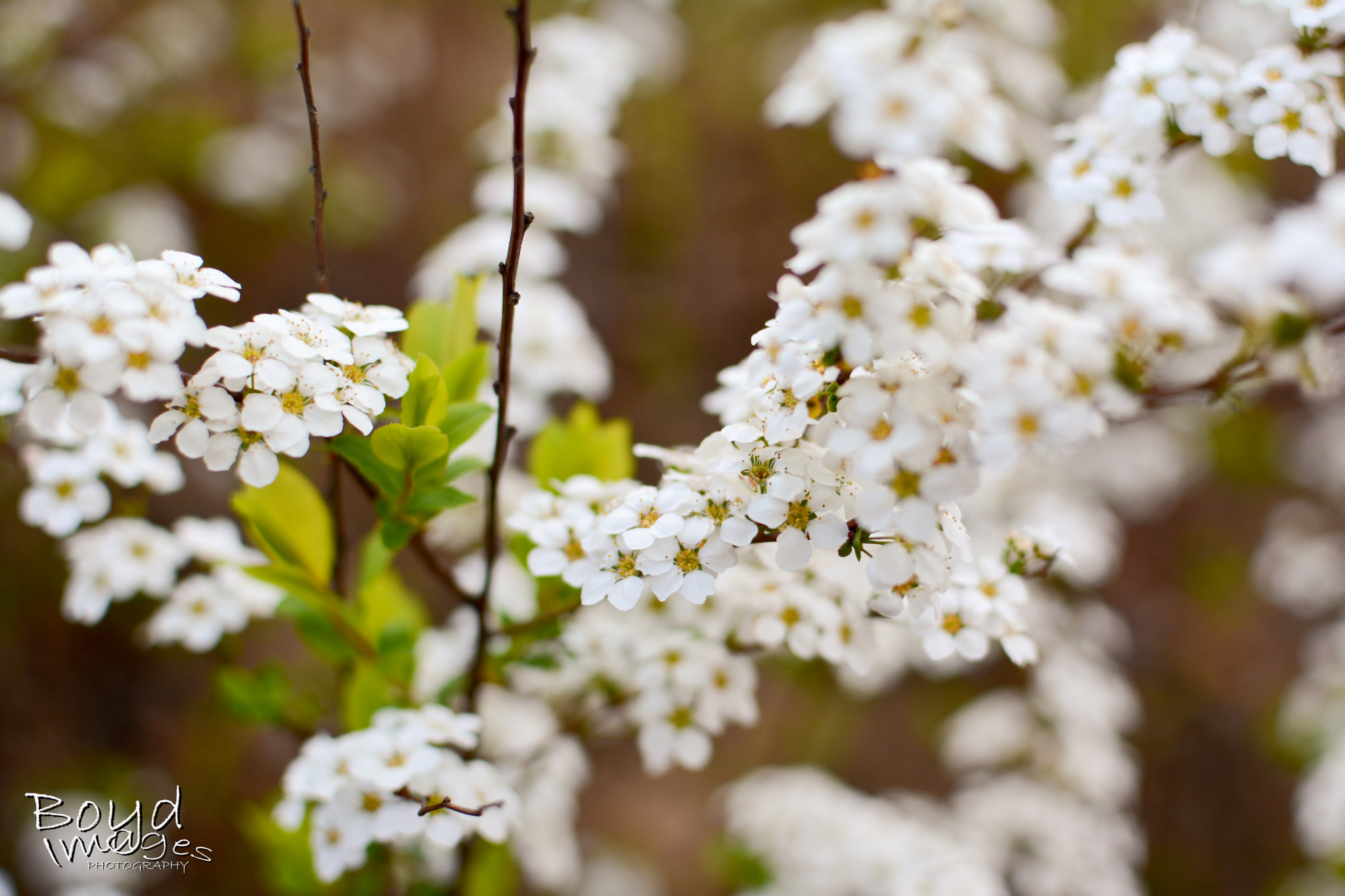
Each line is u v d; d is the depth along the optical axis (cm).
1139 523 61
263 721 28
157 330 22
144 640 46
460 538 30
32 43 47
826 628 25
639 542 23
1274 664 57
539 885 39
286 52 57
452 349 26
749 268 64
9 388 23
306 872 28
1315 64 24
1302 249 21
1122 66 25
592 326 62
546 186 32
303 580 26
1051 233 36
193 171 52
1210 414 51
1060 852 35
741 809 38
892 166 23
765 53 60
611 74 34
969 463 22
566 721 28
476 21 63
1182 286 23
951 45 23
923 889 30
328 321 24
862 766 54
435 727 25
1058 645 38
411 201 64
